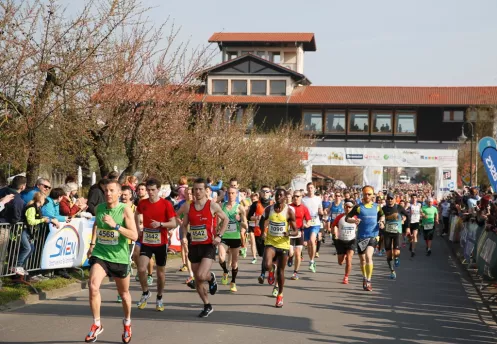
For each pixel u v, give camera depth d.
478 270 21.30
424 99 77.31
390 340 11.55
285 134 64.69
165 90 24.70
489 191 27.98
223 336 11.43
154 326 12.22
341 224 19.50
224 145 36.31
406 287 19.05
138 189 15.18
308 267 24.05
